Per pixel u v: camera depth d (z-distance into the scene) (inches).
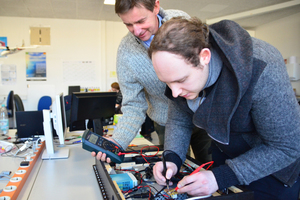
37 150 53.0
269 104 23.3
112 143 41.3
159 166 33.1
